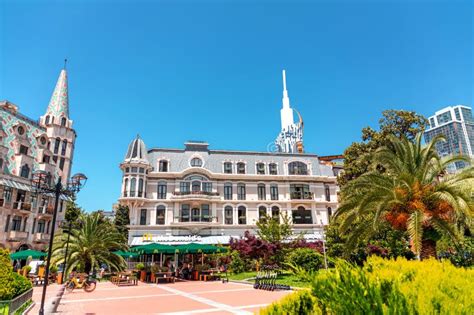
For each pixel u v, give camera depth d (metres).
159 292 19.94
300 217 45.91
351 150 32.44
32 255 28.73
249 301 15.48
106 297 17.69
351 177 31.56
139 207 41.69
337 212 17.77
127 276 27.58
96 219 30.45
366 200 15.44
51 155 45.88
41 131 46.12
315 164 49.66
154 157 44.97
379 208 14.57
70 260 27.62
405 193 15.34
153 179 43.44
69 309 13.88
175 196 42.50
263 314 4.30
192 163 45.59
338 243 25.69
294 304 4.32
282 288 19.66
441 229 14.65
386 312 2.98
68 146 49.78
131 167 42.34
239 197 45.28
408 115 30.92
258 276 23.09
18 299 11.26
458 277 3.94
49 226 43.84
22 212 38.94
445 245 20.28
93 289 20.62
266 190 46.16
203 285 24.20
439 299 3.26
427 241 15.57
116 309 13.76
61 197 45.38
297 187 47.25
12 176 38.16
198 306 14.27
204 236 41.72
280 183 46.91
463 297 3.34
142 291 20.61
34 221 41.12
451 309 3.06
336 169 51.59
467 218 14.69
